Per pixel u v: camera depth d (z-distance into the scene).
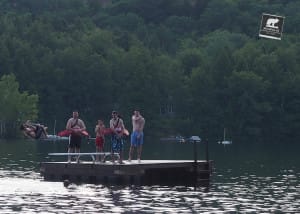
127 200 39.06
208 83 173.38
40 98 170.00
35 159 72.50
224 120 170.62
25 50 175.75
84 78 174.88
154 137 167.25
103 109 175.12
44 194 41.34
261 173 57.25
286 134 172.12
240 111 170.62
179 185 46.62
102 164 46.34
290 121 172.12
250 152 96.75
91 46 195.62
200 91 173.38
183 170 48.06
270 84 174.12
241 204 38.22
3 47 174.62
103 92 175.38
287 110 174.12
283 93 174.00
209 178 49.09
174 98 175.88
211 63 176.62
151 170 47.12
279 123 172.25
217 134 170.62
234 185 47.31
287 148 113.94
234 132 170.25
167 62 187.50
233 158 79.62
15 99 154.00
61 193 41.81
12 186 45.19
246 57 183.75
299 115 172.62
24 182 47.59
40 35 197.00
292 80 174.12
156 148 108.69
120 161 46.69
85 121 172.88
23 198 39.62
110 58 184.50
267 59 179.88
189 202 38.56
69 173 47.78
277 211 36.03
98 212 34.97
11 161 69.06
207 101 172.38
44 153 84.94
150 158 76.25
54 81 172.62
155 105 171.00
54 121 170.50
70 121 47.69
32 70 172.62
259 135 170.00
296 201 39.56
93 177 46.81
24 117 155.00
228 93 172.00
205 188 45.22
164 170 47.44
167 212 35.09
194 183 48.03
